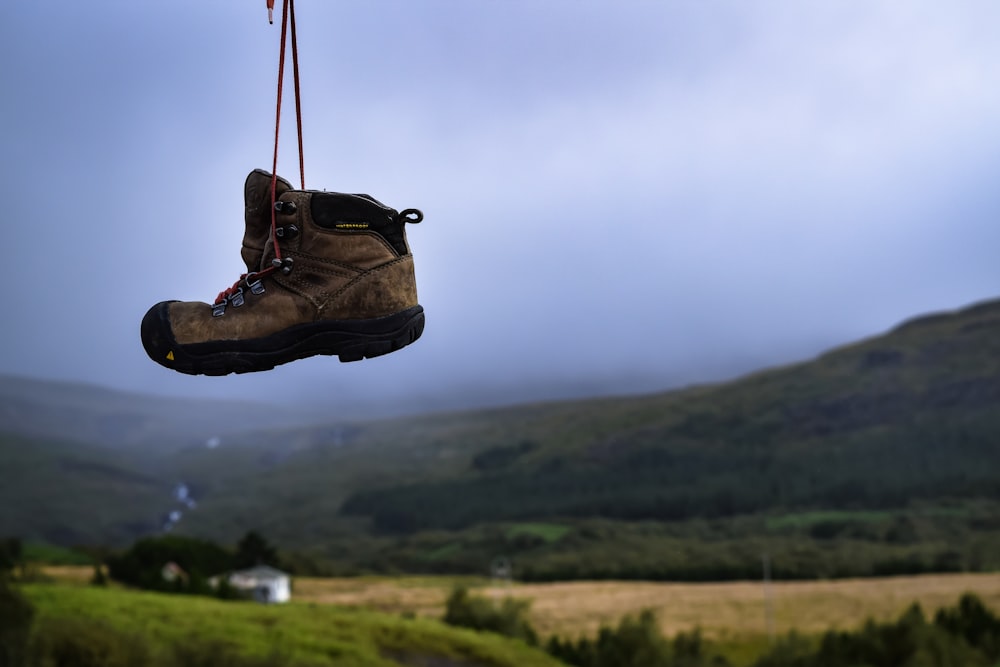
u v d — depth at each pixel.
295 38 3.38
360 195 3.30
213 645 39.75
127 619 44.66
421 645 56.78
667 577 194.12
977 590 145.62
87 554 139.12
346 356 3.23
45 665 32.84
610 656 76.88
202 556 120.75
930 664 70.25
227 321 3.17
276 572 118.12
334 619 58.06
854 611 133.12
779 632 119.44
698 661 82.94
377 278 3.23
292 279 3.21
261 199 3.30
